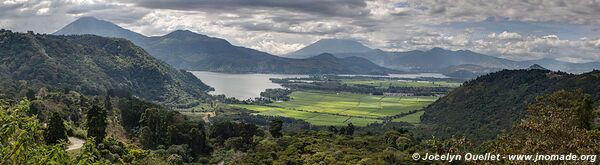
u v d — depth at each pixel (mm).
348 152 100250
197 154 122062
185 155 113375
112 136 106938
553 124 31172
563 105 50625
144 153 97000
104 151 85062
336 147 106625
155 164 91750
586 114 50000
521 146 29562
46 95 166250
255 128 142375
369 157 93438
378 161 88688
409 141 112625
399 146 109688
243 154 114375
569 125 32562
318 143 112188
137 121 140625
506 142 30469
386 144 113562
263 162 99562
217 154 120500
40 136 21391
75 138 97000
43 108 126062
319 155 97312
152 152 104750
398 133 127500
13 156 19438
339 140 117000
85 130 103875
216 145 134250
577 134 29109
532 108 44219
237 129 143250
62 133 83812
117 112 157250
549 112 39219
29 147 19969
